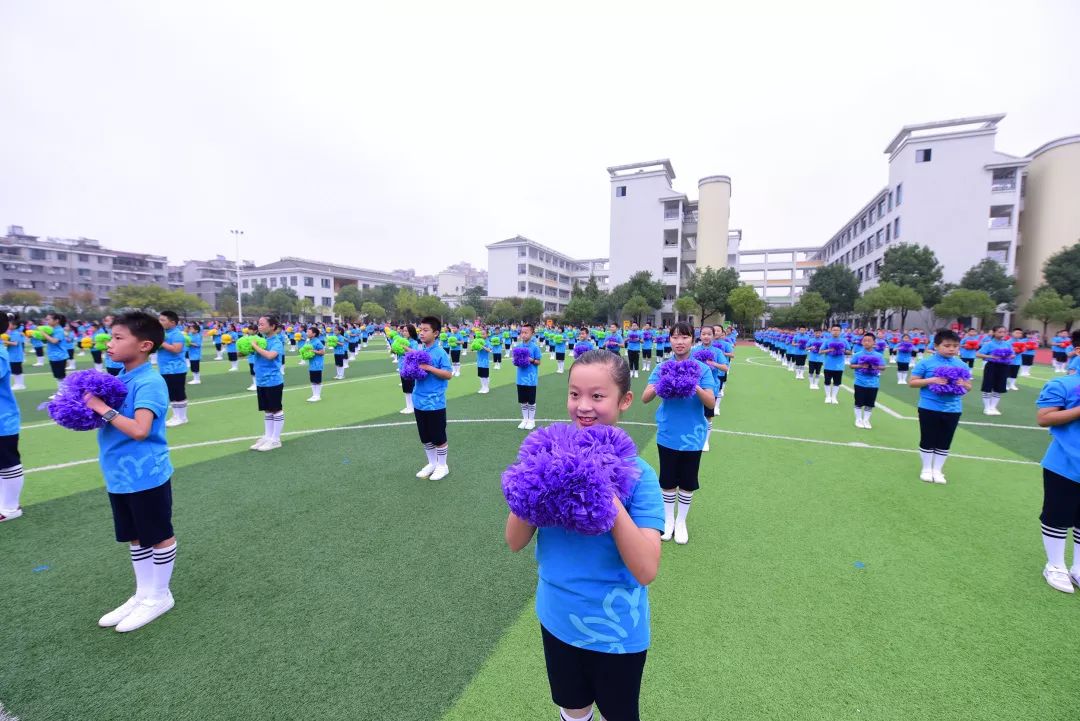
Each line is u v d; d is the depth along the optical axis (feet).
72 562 11.55
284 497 15.89
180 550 12.23
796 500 15.99
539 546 4.96
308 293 242.17
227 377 46.75
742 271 263.29
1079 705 7.49
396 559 11.86
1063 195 117.70
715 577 11.20
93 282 202.90
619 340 56.75
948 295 104.01
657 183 175.94
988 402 32.14
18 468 14.02
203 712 7.23
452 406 33.60
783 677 8.08
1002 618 9.67
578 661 4.75
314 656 8.47
